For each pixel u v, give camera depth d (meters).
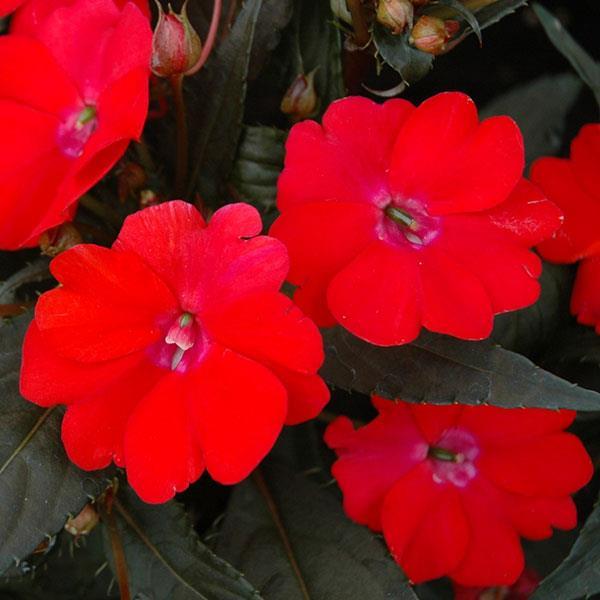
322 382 0.26
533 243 0.27
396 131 0.27
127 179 0.31
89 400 0.26
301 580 0.31
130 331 0.26
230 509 0.33
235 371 0.25
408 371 0.28
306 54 0.33
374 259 0.27
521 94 0.38
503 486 0.31
